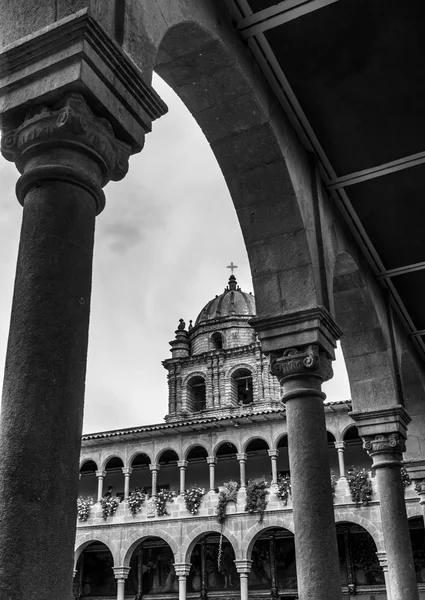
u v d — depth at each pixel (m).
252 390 49.31
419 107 8.28
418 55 7.54
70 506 3.62
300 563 6.83
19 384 3.73
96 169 4.37
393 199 9.95
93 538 36.47
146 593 38.69
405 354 13.27
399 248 11.20
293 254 8.15
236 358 47.94
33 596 3.30
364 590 34.22
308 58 7.62
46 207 4.14
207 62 6.98
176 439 37.03
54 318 3.90
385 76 7.84
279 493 33.84
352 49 7.49
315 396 7.59
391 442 11.24
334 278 11.01
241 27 7.24
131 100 4.61
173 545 34.94
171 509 35.69
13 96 4.40
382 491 11.14
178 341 52.41
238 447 35.62
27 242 4.09
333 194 9.79
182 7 5.80
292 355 7.73
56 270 4.01
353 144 8.91
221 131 7.81
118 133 4.57
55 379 3.77
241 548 33.66
